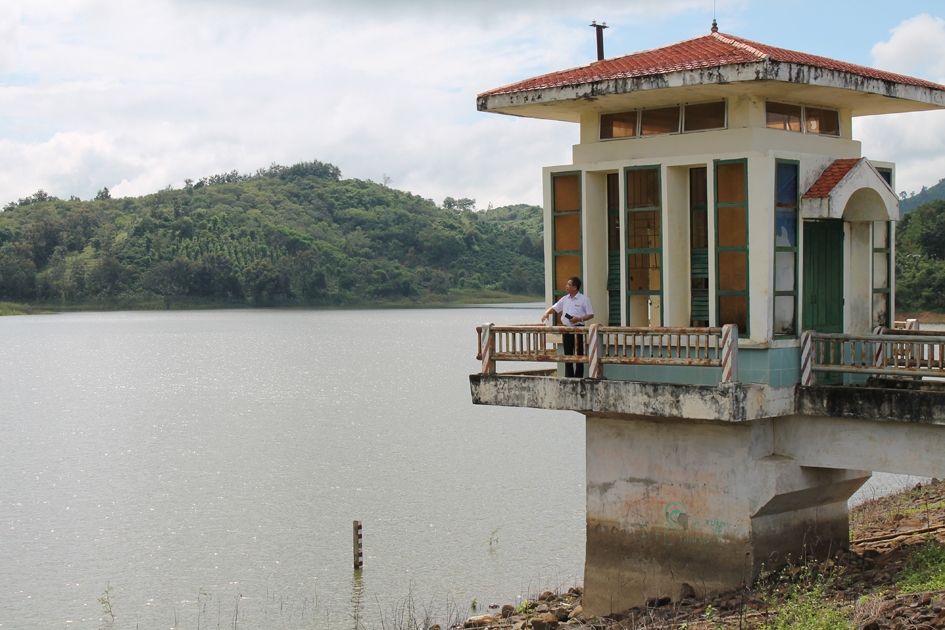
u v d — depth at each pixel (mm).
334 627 25016
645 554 18312
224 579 29531
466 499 38344
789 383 17000
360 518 35969
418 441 52312
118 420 64125
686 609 17016
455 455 47781
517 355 18406
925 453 15969
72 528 35781
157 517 37062
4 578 30109
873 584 17109
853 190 17406
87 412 68562
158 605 27375
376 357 113500
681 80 16578
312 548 32312
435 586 27844
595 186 18844
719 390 16078
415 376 91000
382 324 185375
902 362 18375
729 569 17312
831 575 17438
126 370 101438
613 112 18797
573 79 18125
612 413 17953
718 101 17469
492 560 30125
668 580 18031
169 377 93500
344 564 30453
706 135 17484
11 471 46438
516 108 18875
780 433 17500
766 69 15773
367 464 46000
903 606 14703
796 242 17172
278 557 31500
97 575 30234
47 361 112375
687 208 18000
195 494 40844
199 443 53750
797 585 16250
